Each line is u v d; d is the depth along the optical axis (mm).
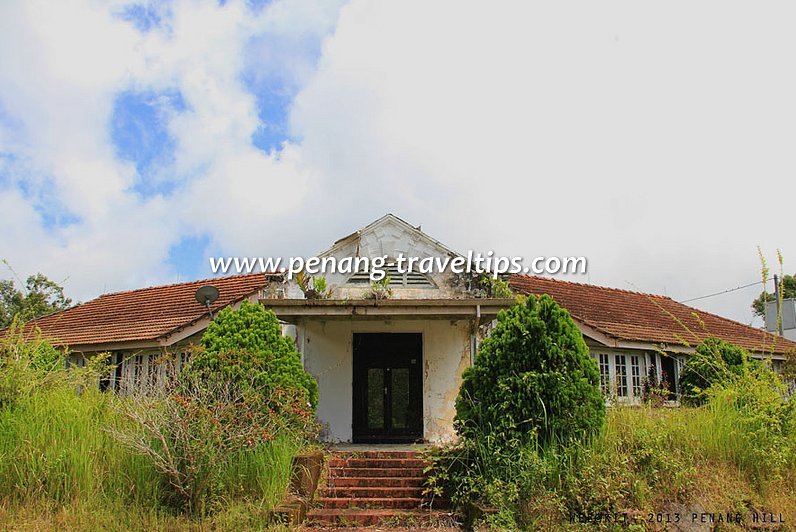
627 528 7805
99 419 9492
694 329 21344
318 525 9070
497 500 8336
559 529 7848
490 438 9148
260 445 9430
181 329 15133
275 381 10492
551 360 9500
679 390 17406
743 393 10102
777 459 8961
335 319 14273
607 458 8641
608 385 14414
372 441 14109
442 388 14289
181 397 8883
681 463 8719
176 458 8625
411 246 15055
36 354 10555
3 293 27453
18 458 8406
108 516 7883
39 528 7426
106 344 16625
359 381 14484
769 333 23750
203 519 8125
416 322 14578
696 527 7988
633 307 21656
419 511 9453
